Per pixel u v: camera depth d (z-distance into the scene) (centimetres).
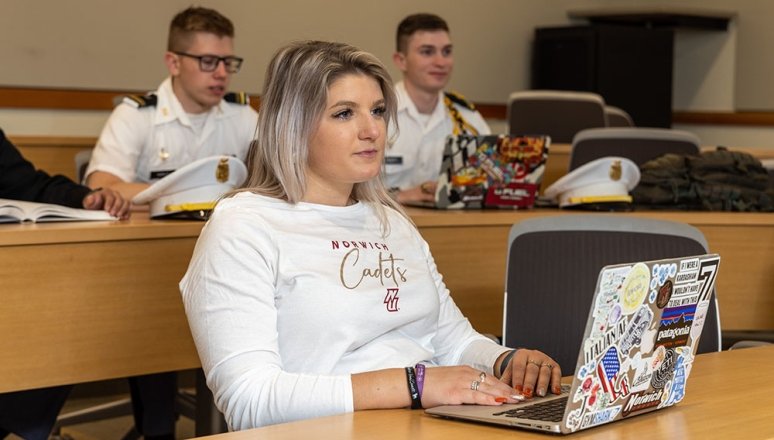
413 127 404
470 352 191
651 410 150
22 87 543
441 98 413
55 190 282
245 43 621
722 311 310
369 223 183
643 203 333
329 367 170
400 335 181
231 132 381
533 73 747
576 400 136
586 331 135
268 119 176
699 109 766
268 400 158
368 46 672
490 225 304
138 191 337
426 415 150
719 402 157
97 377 249
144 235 253
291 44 178
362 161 174
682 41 772
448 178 324
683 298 148
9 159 284
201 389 280
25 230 236
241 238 168
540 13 753
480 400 154
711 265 151
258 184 180
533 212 319
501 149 327
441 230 296
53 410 277
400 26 404
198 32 359
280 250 171
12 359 237
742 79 741
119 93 572
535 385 172
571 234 229
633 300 140
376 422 145
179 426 388
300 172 175
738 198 328
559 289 226
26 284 238
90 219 270
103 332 249
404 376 156
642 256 226
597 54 707
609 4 792
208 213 276
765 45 726
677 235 227
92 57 562
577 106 556
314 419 147
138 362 255
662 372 149
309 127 173
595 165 325
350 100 173
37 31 545
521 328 226
